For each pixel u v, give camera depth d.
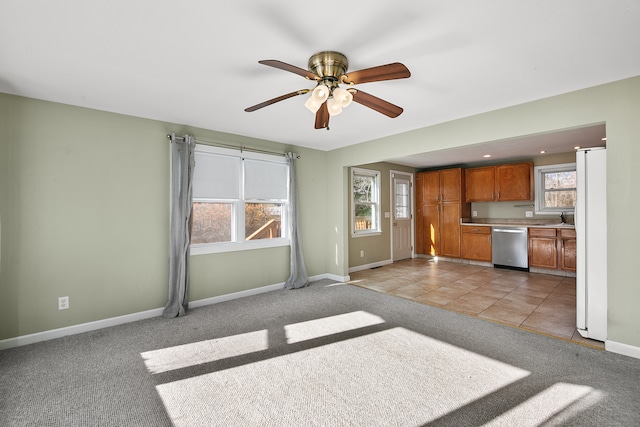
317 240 5.05
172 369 2.23
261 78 2.38
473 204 6.69
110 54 2.01
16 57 2.04
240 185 4.10
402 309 3.54
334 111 2.04
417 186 7.16
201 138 3.73
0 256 2.58
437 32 1.78
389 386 2.01
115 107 3.01
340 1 1.50
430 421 1.68
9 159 2.62
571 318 3.21
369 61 2.12
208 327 3.03
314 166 5.00
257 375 2.15
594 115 2.54
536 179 5.76
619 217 2.44
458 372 2.17
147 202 3.33
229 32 1.77
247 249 4.14
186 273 3.50
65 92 2.63
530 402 1.83
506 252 5.70
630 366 2.23
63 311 2.85
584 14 1.62
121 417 1.72
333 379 2.10
